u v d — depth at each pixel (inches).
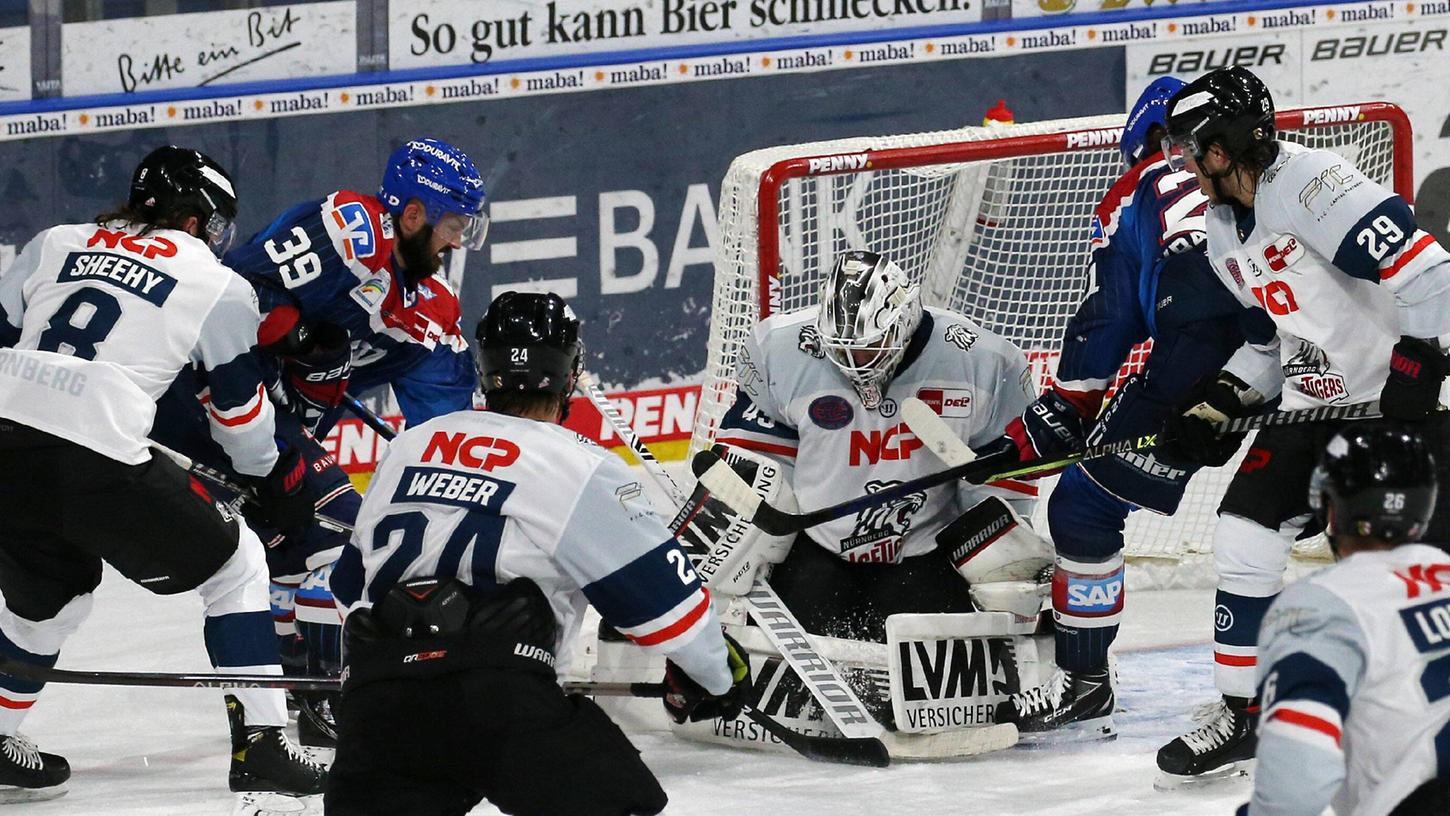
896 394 579.2
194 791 530.3
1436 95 1109.7
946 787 510.6
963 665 557.9
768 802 496.1
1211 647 715.4
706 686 383.6
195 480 501.7
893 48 1136.2
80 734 618.8
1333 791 281.3
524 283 1157.1
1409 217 454.6
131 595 892.6
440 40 1151.0
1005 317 869.8
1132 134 583.2
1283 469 495.5
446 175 606.2
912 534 593.3
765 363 589.6
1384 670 287.6
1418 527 304.5
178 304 489.4
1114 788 507.8
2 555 494.9
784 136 1145.4
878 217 836.0
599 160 1147.9
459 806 363.9
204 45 1160.2
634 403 1147.9
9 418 475.2
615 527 362.9
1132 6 1125.7
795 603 589.0
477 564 360.2
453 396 664.4
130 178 1175.6
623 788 349.4
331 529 610.9
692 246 1147.3
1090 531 560.1
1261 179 476.1
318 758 557.6
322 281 592.7
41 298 489.4
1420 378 455.5
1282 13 1114.7
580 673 613.0
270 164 1169.4
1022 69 1133.1
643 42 1140.5
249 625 512.7
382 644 354.6
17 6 1163.3
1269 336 526.9
